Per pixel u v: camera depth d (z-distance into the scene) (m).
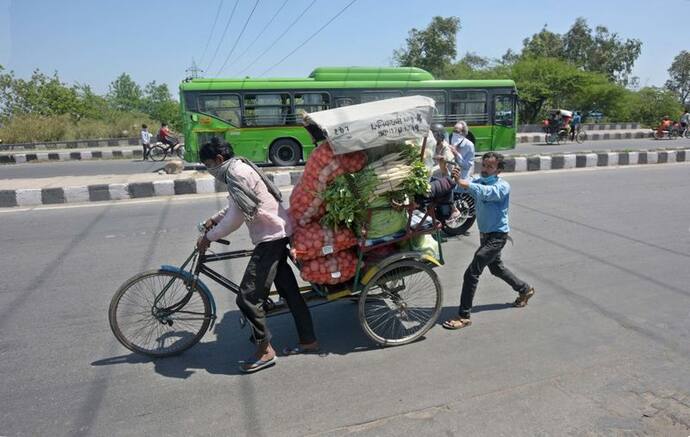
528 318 4.05
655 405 2.84
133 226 7.23
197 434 2.67
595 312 4.13
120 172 14.59
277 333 3.91
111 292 4.73
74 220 7.64
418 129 3.21
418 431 2.66
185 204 8.80
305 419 2.79
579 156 12.82
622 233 6.52
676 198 8.80
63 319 4.14
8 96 31.14
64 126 26.94
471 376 3.20
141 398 3.02
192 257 3.49
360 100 14.30
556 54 45.72
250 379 3.22
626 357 3.39
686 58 54.50
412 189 3.35
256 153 14.08
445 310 4.28
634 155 13.49
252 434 2.67
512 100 15.25
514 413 2.80
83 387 3.14
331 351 3.58
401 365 3.36
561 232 6.58
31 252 6.00
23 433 2.70
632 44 46.59
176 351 3.54
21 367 3.38
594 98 31.70
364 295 3.49
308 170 3.23
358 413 2.83
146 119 32.56
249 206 3.03
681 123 26.38
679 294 4.48
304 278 3.39
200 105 13.65
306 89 14.04
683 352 3.44
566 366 3.29
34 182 10.41
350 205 3.23
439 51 41.16
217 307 4.38
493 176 3.79
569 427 2.67
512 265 5.32
